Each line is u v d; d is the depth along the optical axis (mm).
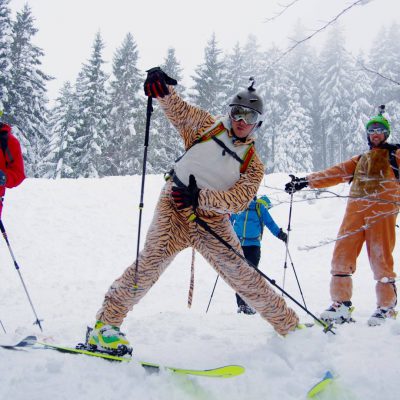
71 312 6168
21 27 27812
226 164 2930
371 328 3637
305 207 13102
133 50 33344
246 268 2951
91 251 10703
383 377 2521
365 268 8797
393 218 4227
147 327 4164
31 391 2148
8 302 6852
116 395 2201
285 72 31922
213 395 2305
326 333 3254
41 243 10859
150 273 2854
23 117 27500
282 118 32625
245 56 31375
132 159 31578
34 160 27734
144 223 12500
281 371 2631
